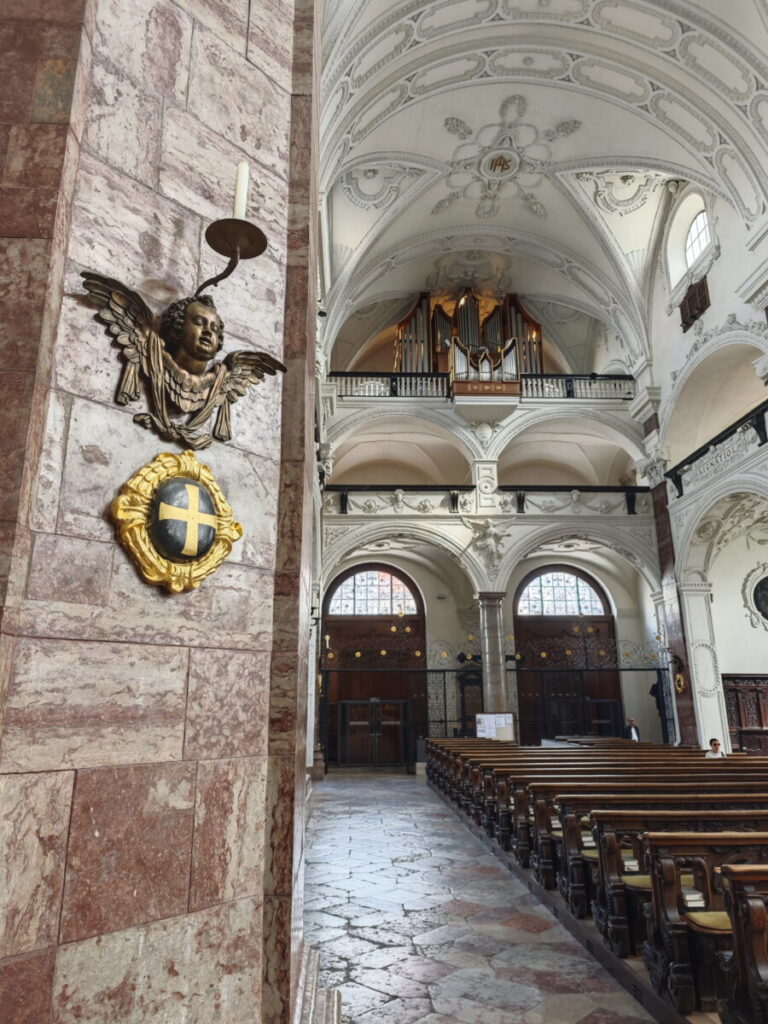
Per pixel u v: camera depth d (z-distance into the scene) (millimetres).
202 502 2535
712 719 16047
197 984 2287
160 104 2797
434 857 8383
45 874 1998
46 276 2232
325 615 22609
